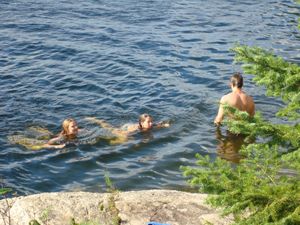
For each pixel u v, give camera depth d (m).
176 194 7.34
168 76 14.52
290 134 4.62
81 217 6.59
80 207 6.81
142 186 9.18
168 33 18.66
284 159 4.53
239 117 4.77
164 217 6.66
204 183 4.59
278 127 4.70
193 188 9.02
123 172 9.68
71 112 12.29
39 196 7.08
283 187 4.54
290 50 16.70
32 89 13.59
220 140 10.78
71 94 13.32
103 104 12.73
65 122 11.09
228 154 10.19
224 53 16.48
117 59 15.88
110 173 9.66
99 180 9.41
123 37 18.14
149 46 17.19
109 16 20.92
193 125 11.55
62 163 10.04
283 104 12.37
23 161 10.09
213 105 12.55
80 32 18.67
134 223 6.53
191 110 12.30
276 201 4.33
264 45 17.23
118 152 10.45
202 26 19.61
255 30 19.08
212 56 16.17
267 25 19.75
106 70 15.01
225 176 4.64
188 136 11.07
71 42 17.52
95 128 11.50
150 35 18.36
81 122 11.78
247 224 4.46
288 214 4.28
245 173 4.85
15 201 6.96
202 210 6.83
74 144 10.77
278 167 4.84
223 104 4.90
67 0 23.59
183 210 6.83
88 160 10.13
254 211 4.54
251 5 23.05
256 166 4.93
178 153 10.34
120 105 12.65
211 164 4.86
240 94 11.28
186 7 22.55
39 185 9.27
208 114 12.09
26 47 16.97
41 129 11.45
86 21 20.14
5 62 15.59
